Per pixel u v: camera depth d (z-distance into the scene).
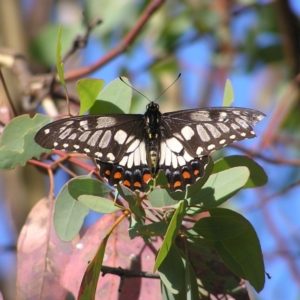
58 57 1.08
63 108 1.19
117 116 1.10
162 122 1.10
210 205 1.06
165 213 1.06
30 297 1.09
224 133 1.09
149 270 1.08
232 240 1.06
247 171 1.06
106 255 1.08
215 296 1.08
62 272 1.08
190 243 1.08
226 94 1.08
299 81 1.20
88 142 1.09
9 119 1.11
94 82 1.07
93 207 1.06
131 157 1.09
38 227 1.09
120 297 1.08
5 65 1.20
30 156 1.08
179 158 1.09
